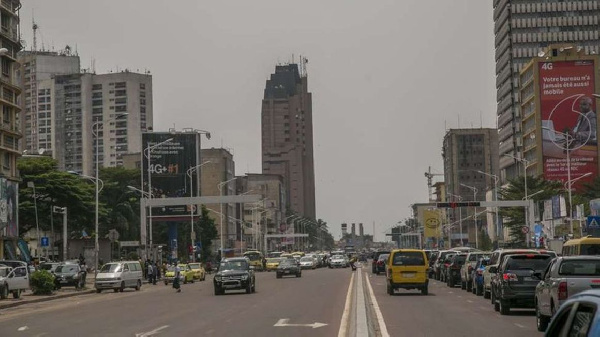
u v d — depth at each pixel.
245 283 46.34
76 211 88.94
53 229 88.81
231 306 35.12
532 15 152.88
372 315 28.17
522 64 152.25
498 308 30.05
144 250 77.12
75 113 170.75
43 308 38.84
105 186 107.88
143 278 76.12
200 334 22.34
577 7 152.50
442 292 44.75
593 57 126.38
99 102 170.88
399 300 37.31
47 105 172.50
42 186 84.88
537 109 126.81
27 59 175.12
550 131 126.12
